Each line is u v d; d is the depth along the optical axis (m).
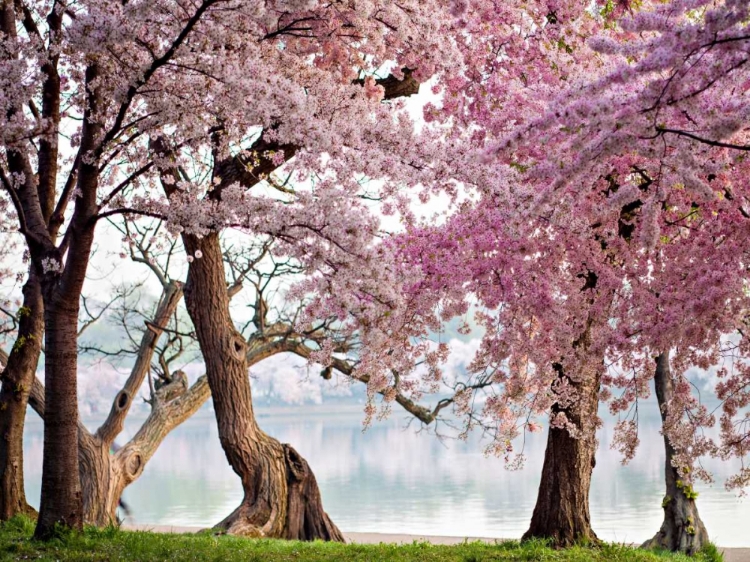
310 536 18.39
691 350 11.43
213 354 17.67
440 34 11.77
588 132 7.30
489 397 12.29
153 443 22.55
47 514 10.79
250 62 9.45
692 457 11.27
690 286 10.91
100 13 8.41
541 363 11.74
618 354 11.41
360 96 11.02
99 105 10.73
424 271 11.39
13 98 9.52
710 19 6.53
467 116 12.61
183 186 9.89
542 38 12.12
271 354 23.38
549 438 14.17
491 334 11.94
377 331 9.33
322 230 8.91
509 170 10.22
